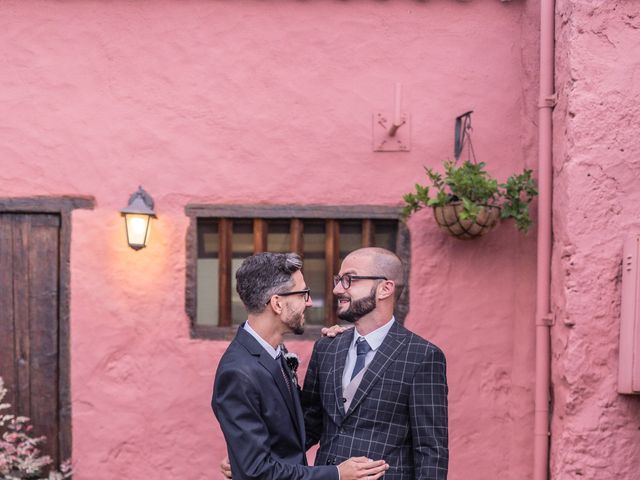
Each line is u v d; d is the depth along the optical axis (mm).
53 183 3816
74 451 3793
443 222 3557
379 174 3842
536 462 3594
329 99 3852
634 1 3285
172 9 3848
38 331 3834
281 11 3859
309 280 3971
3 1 3820
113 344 3811
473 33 3850
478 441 3789
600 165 3256
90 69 3834
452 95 3850
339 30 3859
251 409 2232
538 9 3816
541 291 3605
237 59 3855
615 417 3232
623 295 3176
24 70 3822
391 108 3846
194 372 3818
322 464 2490
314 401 2680
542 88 3604
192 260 3838
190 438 3807
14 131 3814
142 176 3836
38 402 3828
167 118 3846
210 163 3848
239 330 2453
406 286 3824
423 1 3848
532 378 3766
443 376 2482
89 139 3826
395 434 2445
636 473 3223
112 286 3820
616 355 3236
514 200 3572
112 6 3844
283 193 3848
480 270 3822
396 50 3855
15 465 3639
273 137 3850
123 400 3807
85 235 3816
